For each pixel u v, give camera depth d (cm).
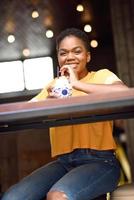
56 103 111
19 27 427
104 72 179
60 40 180
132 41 377
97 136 173
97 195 164
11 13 397
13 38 438
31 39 456
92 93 124
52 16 410
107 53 485
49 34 429
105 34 468
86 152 173
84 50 179
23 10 392
